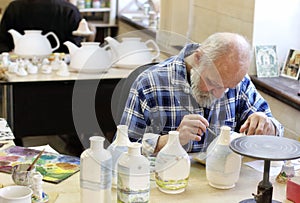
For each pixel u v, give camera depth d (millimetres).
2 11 5453
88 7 5594
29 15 4445
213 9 3666
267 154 1666
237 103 2395
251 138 1828
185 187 1917
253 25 3172
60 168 2102
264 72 3172
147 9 5258
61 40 4492
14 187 1705
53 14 4457
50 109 3602
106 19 5758
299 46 3242
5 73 3580
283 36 3219
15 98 3506
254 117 2268
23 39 3838
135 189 1719
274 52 3213
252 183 2004
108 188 1746
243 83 2404
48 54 3871
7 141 2410
